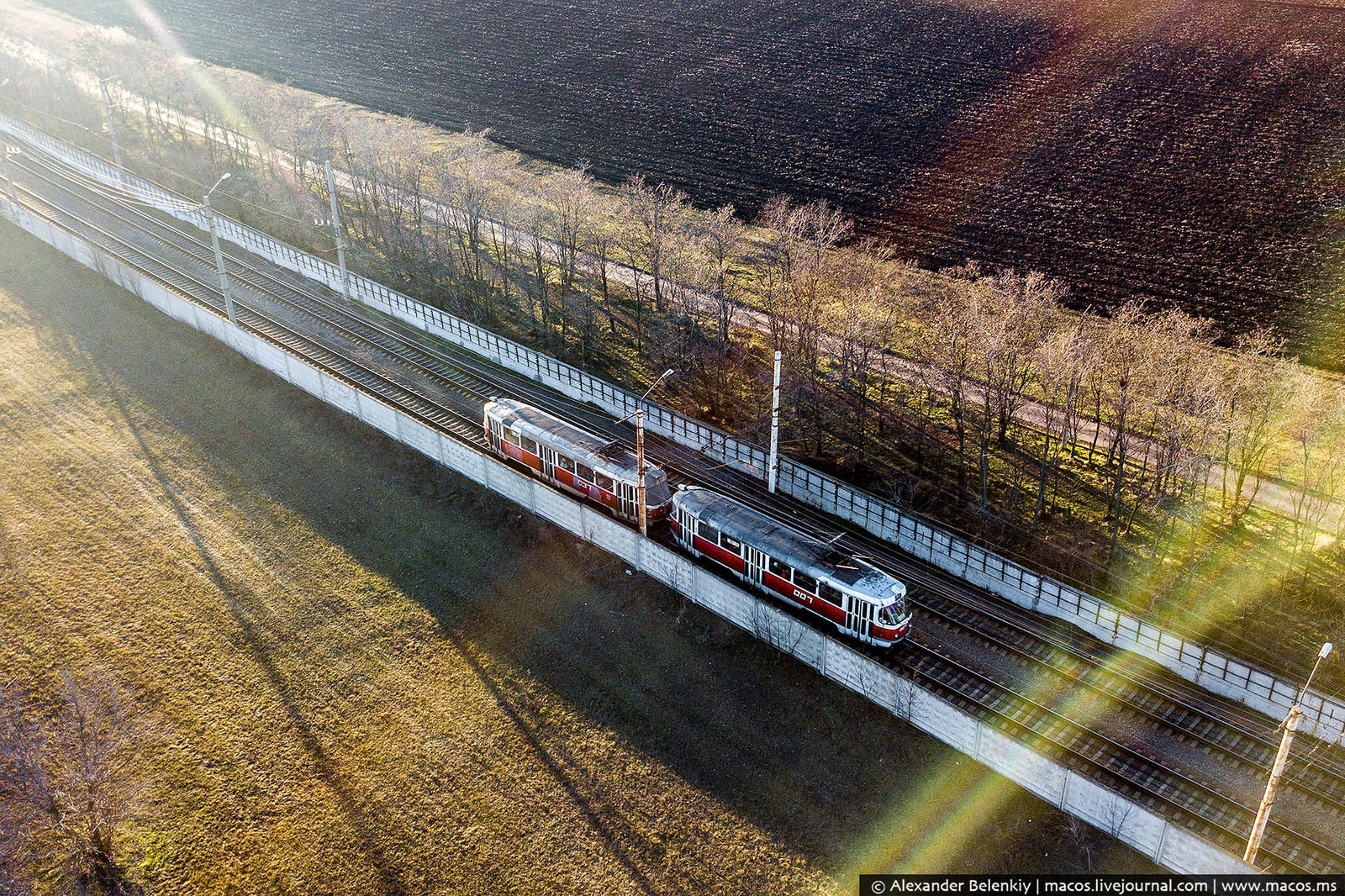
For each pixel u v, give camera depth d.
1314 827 35.16
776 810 37.91
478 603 48.38
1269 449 55.97
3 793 39.31
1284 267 81.00
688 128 117.31
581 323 72.31
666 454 58.09
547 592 48.34
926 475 55.97
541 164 108.94
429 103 128.12
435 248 82.12
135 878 37.19
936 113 115.50
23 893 36.41
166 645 46.84
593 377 62.06
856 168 104.56
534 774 40.16
